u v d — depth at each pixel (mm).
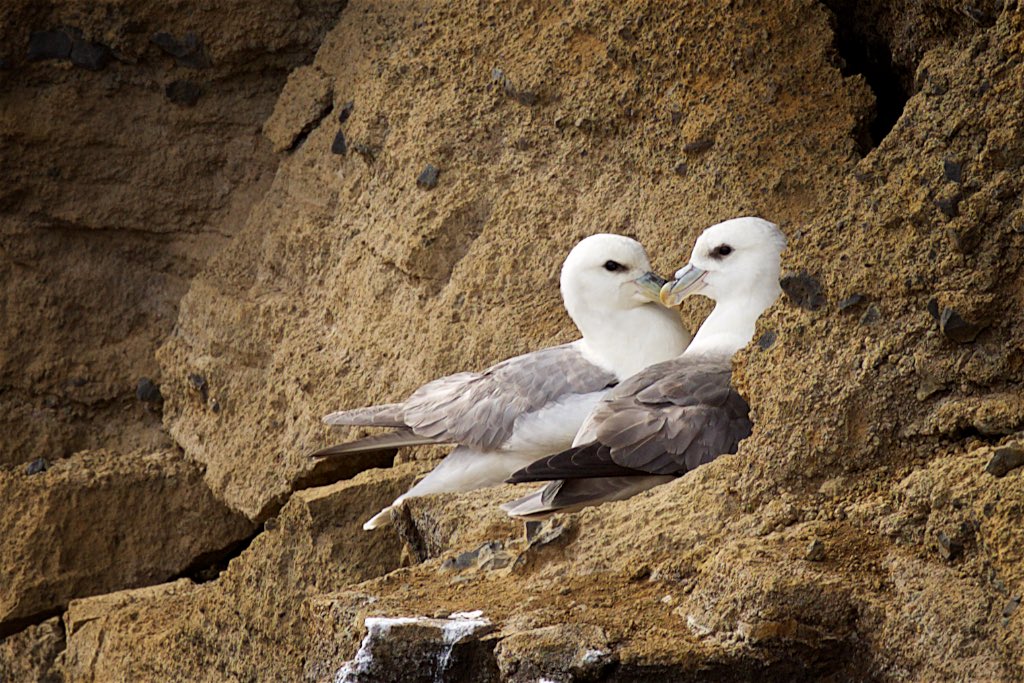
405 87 14648
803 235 9508
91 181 16672
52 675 14203
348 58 15594
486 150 14023
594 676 8070
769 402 9188
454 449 11758
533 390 11445
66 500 15539
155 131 16625
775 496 8961
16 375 16719
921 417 8883
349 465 14305
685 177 12828
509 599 8906
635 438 9734
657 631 8266
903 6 12164
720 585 8344
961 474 8297
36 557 15375
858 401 8938
